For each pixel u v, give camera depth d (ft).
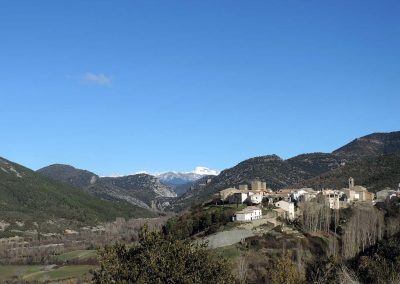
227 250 371.76
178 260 77.61
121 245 81.05
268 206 515.91
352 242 318.24
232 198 594.65
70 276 419.74
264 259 337.72
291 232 421.59
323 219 447.83
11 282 433.07
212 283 78.13
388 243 164.66
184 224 481.87
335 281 140.36
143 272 76.07
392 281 129.49
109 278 76.54
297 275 212.02
